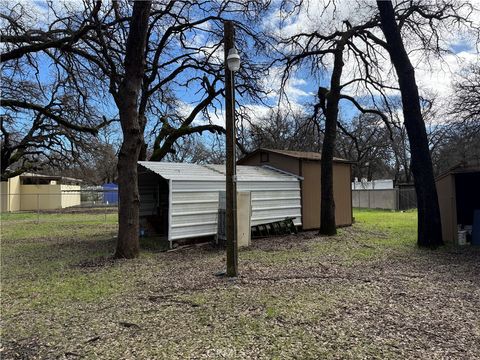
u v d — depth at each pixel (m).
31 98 15.35
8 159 23.98
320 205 14.55
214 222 11.03
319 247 10.34
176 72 15.55
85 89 12.80
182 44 15.38
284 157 14.93
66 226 17.61
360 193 33.31
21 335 4.24
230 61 6.87
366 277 6.69
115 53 11.80
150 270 7.64
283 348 3.74
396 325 4.32
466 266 7.55
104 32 11.13
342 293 5.65
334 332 4.13
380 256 8.78
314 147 27.34
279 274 7.04
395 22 10.34
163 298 5.58
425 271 7.14
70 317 4.83
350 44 12.96
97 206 38.81
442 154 34.75
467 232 10.68
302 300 5.31
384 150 39.19
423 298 5.37
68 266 8.14
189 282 6.56
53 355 3.72
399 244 10.58
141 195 14.16
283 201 13.57
